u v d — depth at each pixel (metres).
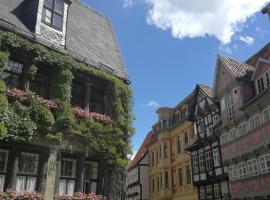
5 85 11.95
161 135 39.91
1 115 11.00
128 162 14.77
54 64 13.65
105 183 14.02
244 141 22.83
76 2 18.72
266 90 19.89
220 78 27.20
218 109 28.44
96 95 15.28
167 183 38.16
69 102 13.65
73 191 13.11
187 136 34.72
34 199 11.51
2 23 12.69
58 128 12.76
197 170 31.11
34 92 12.95
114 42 19.09
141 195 44.28
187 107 35.78
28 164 12.11
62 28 15.04
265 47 26.50
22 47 12.77
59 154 12.84
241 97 23.39
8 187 11.27
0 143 11.42
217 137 27.84
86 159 14.00
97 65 15.45
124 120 15.28
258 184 21.09
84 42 16.41
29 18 14.44
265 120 20.62
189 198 32.94
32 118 11.97
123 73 17.14
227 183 26.50
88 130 13.69
